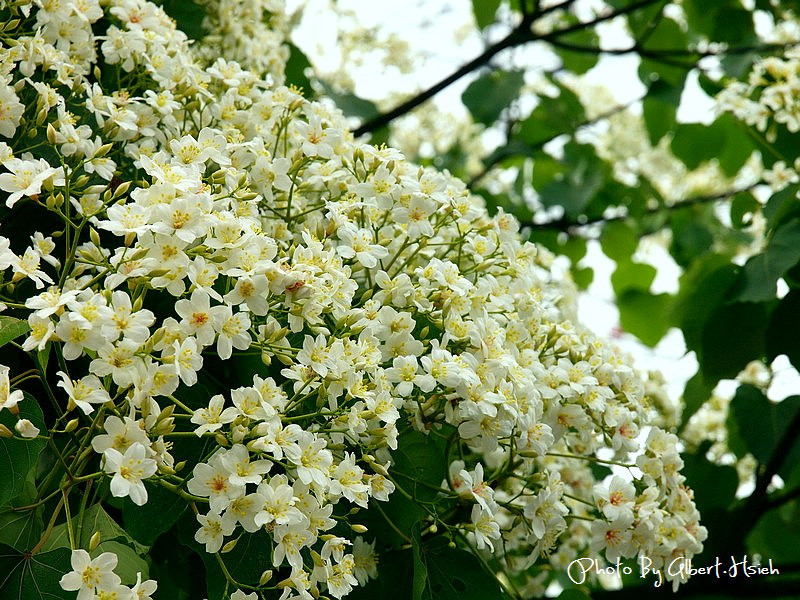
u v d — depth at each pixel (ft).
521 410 2.76
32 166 2.48
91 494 2.66
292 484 2.48
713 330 4.29
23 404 2.28
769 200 4.32
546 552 2.94
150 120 2.99
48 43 2.89
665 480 3.03
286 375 2.46
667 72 6.01
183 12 3.73
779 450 4.62
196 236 2.34
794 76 4.58
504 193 6.97
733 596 4.60
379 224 3.00
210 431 2.30
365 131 5.11
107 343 2.20
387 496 2.60
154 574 2.86
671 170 8.33
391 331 2.72
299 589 2.31
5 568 2.22
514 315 3.01
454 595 2.82
